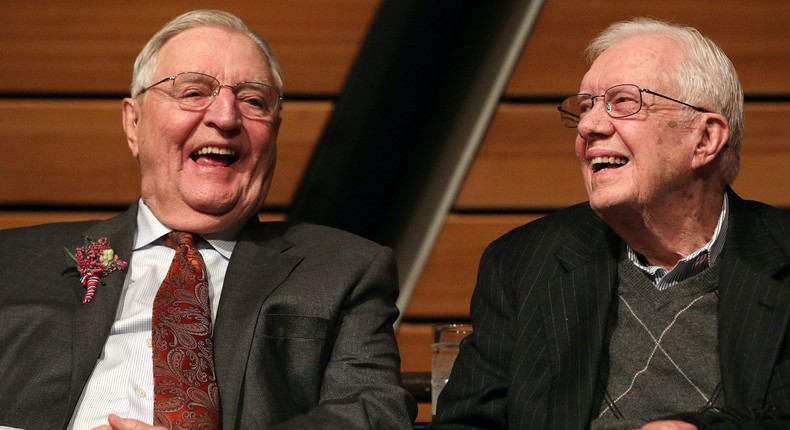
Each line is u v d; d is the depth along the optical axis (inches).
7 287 180.2
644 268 171.2
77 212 274.1
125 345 175.9
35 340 175.0
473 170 276.4
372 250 190.4
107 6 264.1
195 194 185.0
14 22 264.5
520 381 167.9
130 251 186.1
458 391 175.9
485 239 278.7
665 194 165.0
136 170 271.6
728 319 159.6
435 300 281.0
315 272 184.9
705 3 264.8
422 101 276.4
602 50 176.4
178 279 179.8
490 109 272.2
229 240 191.8
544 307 172.1
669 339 164.2
